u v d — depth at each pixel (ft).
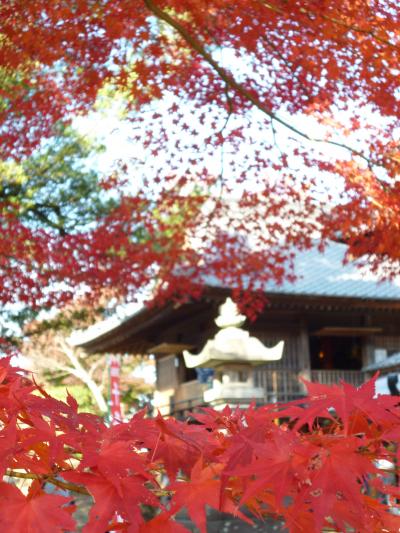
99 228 34.35
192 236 35.94
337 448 2.95
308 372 65.46
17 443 3.02
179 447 3.38
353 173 26.23
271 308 65.62
